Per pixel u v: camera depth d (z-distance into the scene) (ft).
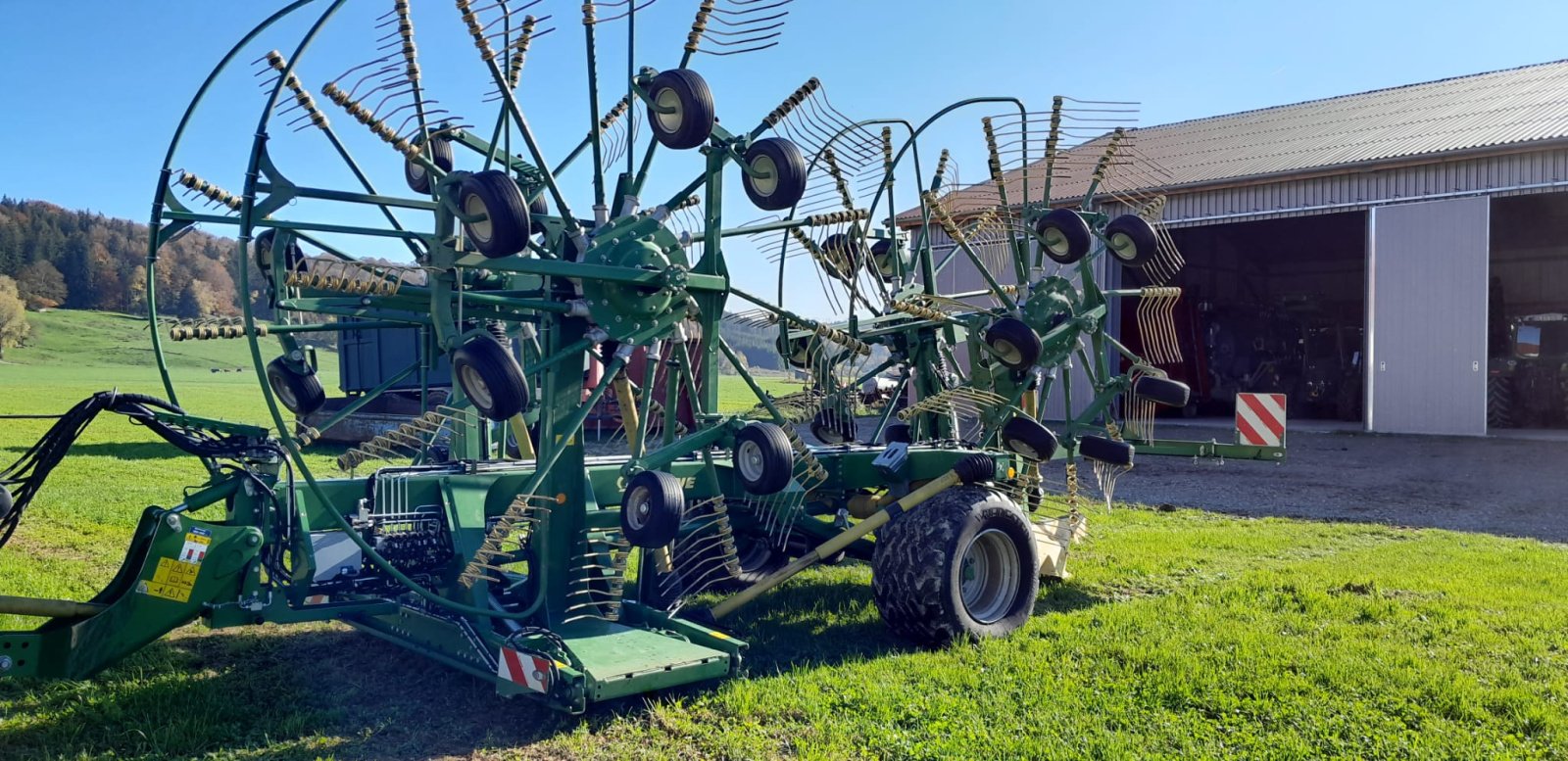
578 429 14.82
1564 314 63.82
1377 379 56.95
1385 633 16.98
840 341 16.90
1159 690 13.99
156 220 13.82
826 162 18.81
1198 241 77.46
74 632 12.90
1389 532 27.53
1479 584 20.58
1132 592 20.56
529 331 17.66
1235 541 25.76
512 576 17.22
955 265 63.62
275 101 12.44
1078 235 20.02
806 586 20.74
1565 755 12.05
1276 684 14.28
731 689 14.01
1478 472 40.83
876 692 13.89
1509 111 59.31
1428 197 54.49
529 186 14.74
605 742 12.46
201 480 36.14
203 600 13.25
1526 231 78.18
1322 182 57.67
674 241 14.85
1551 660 15.51
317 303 14.67
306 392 15.74
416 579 15.48
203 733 12.67
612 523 15.35
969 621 16.19
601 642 13.75
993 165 21.62
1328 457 46.50
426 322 15.76
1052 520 22.41
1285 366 73.72
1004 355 18.99
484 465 16.90
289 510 14.11
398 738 12.71
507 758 12.08
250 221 12.55
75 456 44.16
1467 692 13.89
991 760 11.80
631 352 14.58
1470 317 53.57
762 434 14.35
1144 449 24.98
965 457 16.49
